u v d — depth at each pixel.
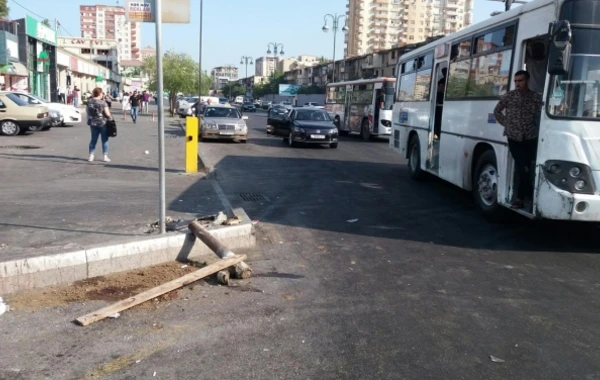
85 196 9.08
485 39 8.94
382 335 4.44
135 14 5.91
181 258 6.17
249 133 29.47
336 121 31.77
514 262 6.55
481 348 4.26
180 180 11.41
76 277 5.40
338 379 3.73
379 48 115.31
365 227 8.17
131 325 4.50
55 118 23.67
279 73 145.00
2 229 6.59
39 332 4.32
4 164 12.85
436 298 5.30
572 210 6.50
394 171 14.97
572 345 4.36
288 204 9.75
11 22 35.28
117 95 83.06
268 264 6.21
